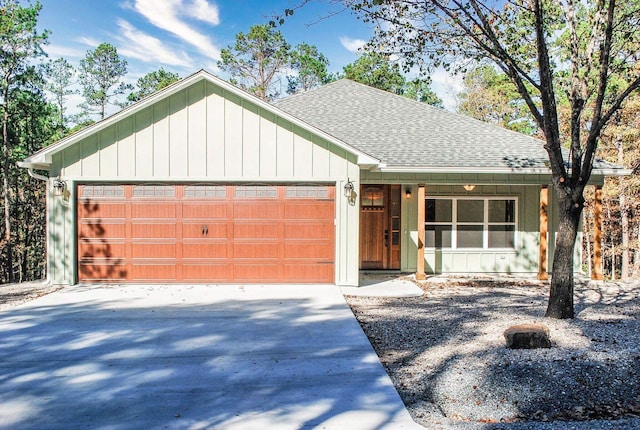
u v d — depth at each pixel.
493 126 13.12
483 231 11.75
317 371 4.88
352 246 9.59
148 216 9.48
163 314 7.25
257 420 3.77
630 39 7.29
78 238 9.43
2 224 23.27
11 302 8.09
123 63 36.34
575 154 6.51
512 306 7.91
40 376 4.71
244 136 9.40
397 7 7.11
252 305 7.89
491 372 4.73
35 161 9.03
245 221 9.56
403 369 5.00
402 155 10.91
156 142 9.34
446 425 3.72
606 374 4.57
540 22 6.36
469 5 6.90
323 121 12.88
